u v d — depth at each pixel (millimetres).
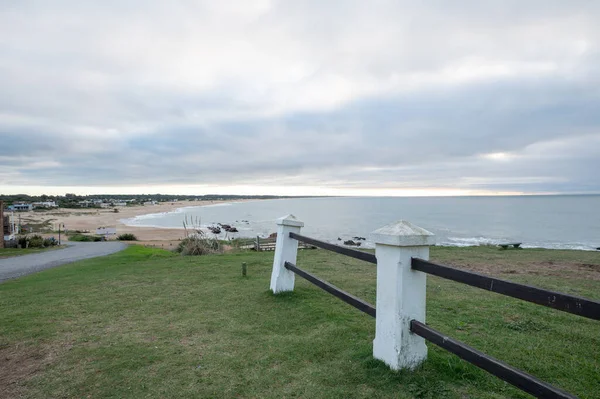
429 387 2732
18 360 3566
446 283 7414
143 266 10836
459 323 4535
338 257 12398
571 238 44281
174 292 6523
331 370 3094
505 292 2186
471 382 2822
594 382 2975
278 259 5895
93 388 2932
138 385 2959
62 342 4031
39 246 35000
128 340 4031
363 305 3477
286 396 2721
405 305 2971
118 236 48781
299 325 4332
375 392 2707
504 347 3727
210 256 13359
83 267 13297
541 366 3273
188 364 3330
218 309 5176
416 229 2984
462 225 66062
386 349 3068
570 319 4793
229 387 2881
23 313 5402
